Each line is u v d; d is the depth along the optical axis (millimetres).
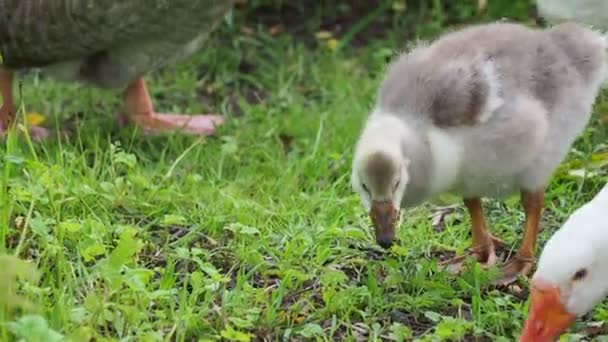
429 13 16062
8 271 7926
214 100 14445
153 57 12477
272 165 12141
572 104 9398
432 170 8852
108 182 10781
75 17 11922
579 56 9477
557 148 9414
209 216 10320
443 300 9102
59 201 9977
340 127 12945
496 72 9047
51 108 13594
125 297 8453
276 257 9742
